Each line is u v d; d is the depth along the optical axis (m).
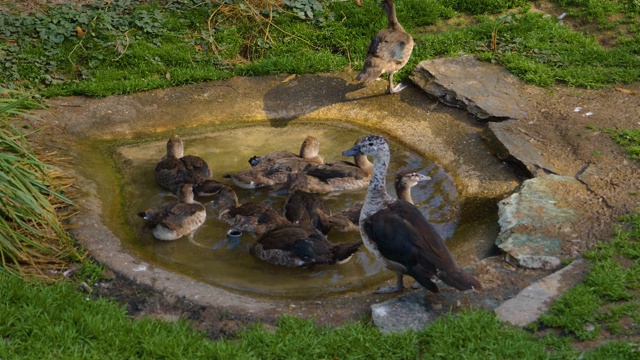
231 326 7.52
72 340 7.05
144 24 13.49
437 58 13.06
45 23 13.16
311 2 14.27
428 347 6.98
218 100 12.48
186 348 7.02
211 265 8.88
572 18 13.95
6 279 7.83
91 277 8.26
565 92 11.96
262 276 8.68
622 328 7.00
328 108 12.43
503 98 11.87
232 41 13.50
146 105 12.27
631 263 7.95
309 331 7.25
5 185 8.29
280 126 12.15
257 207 9.61
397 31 12.29
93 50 12.96
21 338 7.07
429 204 10.02
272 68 12.93
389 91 12.52
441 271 7.33
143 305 7.89
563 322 7.08
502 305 7.43
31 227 8.62
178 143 10.88
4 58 12.40
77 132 11.52
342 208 10.23
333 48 13.65
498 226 9.16
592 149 10.39
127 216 9.84
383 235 7.64
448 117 11.84
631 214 8.75
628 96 11.69
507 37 13.31
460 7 14.34
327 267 8.81
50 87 12.23
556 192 9.40
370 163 11.12
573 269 7.91
